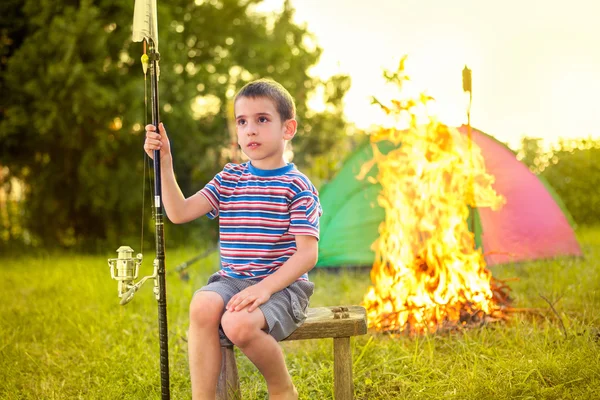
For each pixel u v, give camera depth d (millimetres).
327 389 3084
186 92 11555
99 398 3158
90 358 3824
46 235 11617
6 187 11688
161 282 2377
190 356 2375
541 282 5484
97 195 10984
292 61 13461
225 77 12781
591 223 11789
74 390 3332
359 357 3387
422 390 2982
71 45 10016
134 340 4137
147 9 2398
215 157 12508
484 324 3953
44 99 10156
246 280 2518
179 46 12250
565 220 6777
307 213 2496
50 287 6488
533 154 12508
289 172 2598
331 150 13891
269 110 2561
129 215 11688
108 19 11055
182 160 12125
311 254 2469
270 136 2561
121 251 2430
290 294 2479
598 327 3752
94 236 11898
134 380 3371
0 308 5457
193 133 12008
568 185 11984
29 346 4188
